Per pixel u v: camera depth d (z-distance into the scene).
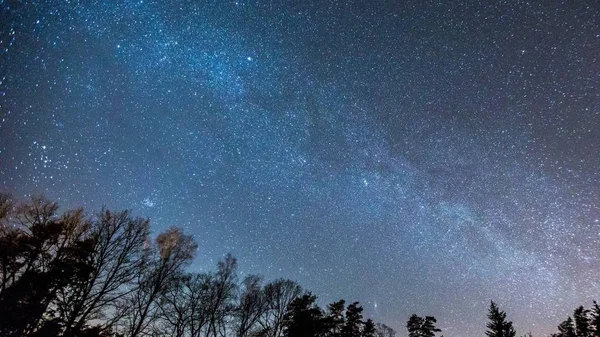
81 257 16.50
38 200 17.77
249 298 24.09
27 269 15.88
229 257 24.92
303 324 19.98
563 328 25.64
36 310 14.87
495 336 23.47
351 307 24.95
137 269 19.00
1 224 16.28
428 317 28.41
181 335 20.86
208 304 22.66
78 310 15.70
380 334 29.16
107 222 18.45
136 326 18.34
